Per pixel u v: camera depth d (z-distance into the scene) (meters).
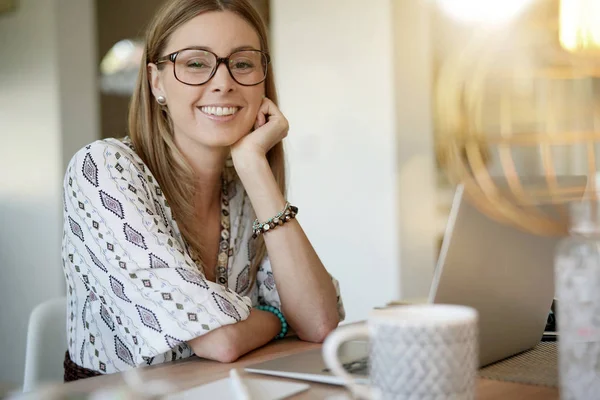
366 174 3.82
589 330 0.71
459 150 0.99
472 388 0.71
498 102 1.04
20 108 4.00
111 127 4.96
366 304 3.85
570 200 0.95
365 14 3.76
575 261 0.72
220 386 0.93
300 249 1.45
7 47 4.03
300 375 0.97
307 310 1.41
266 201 1.47
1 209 4.13
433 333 0.69
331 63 3.91
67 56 3.84
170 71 1.48
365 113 3.80
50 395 0.66
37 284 3.95
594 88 1.17
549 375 0.97
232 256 1.58
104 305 1.35
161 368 1.15
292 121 4.09
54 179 3.84
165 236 1.34
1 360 4.15
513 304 1.06
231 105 1.48
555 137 0.99
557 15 1.10
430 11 3.58
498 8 1.08
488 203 0.94
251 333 1.28
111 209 1.35
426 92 3.66
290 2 4.05
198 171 1.54
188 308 1.24
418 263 3.77
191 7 1.47
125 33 5.07
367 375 0.94
